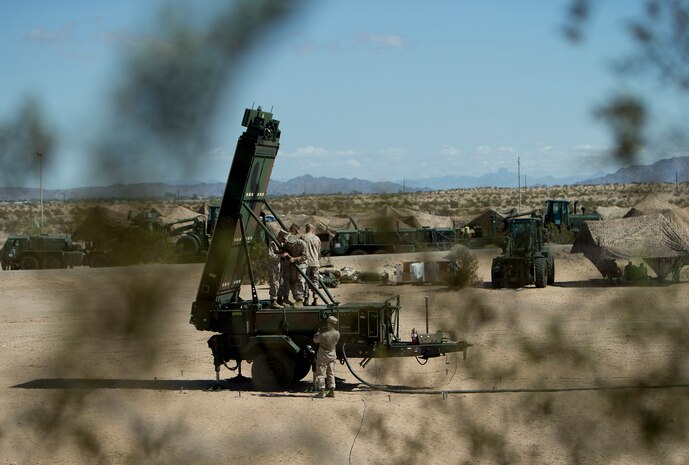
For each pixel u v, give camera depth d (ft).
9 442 49.14
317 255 71.41
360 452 47.34
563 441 47.83
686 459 44.86
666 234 134.92
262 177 71.00
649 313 53.72
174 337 92.22
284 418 55.26
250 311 67.05
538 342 76.69
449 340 69.67
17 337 94.99
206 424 53.06
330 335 62.69
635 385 51.98
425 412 56.70
